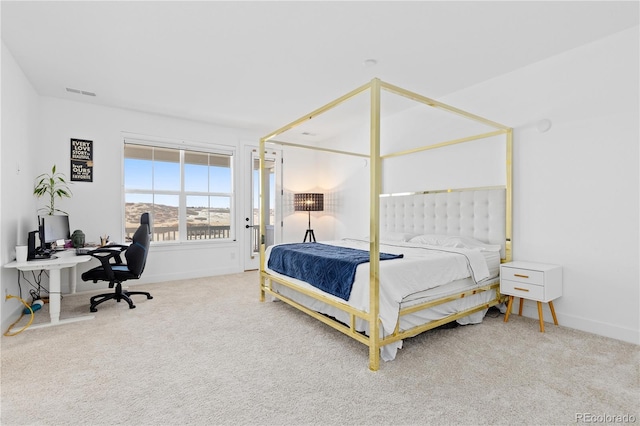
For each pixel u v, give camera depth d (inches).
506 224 131.4
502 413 66.1
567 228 115.7
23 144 132.1
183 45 111.7
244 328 114.4
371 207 85.9
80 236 148.3
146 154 189.0
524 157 127.1
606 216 106.7
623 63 102.8
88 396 71.8
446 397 71.7
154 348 97.2
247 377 80.5
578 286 113.0
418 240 154.1
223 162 217.0
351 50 114.7
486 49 113.6
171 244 193.9
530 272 111.4
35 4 89.0
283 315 128.7
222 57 120.1
